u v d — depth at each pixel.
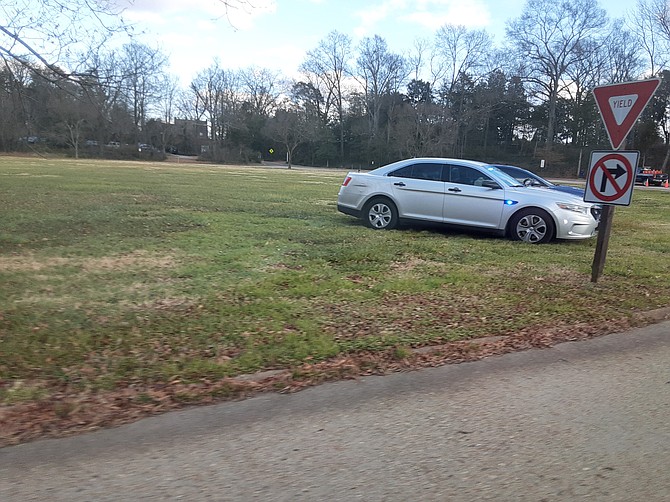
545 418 3.81
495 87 79.12
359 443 3.42
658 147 65.44
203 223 12.00
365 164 85.25
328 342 4.95
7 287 6.43
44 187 20.22
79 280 6.86
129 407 3.76
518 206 10.73
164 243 9.51
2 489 2.87
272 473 3.07
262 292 6.50
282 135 83.31
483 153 78.44
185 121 96.00
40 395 3.81
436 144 71.94
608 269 8.45
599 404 4.05
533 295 6.84
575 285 7.41
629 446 3.46
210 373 4.27
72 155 58.19
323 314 5.80
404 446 3.40
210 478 3.01
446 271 8.00
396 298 6.52
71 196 17.19
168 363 4.39
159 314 5.60
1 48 7.19
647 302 6.68
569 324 5.82
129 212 13.53
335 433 3.54
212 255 8.61
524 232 10.76
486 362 4.80
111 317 5.45
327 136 87.69
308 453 3.29
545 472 3.14
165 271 7.46
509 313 6.09
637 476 3.12
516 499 2.88
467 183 11.23
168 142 90.38
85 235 10.11
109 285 6.66
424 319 5.77
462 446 3.41
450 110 77.00
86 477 2.99
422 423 3.70
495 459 3.27
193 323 5.34
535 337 5.42
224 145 92.94
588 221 10.70
